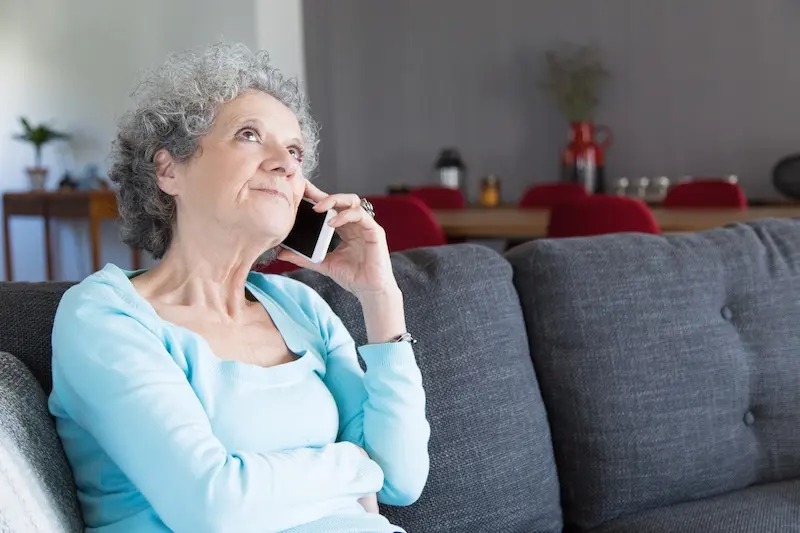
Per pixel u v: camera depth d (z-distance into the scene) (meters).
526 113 7.03
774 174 6.08
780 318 2.02
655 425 1.82
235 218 1.26
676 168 6.73
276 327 1.37
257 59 1.36
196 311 1.30
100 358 1.13
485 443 1.62
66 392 1.17
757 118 6.51
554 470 1.77
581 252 1.88
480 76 7.12
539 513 1.70
